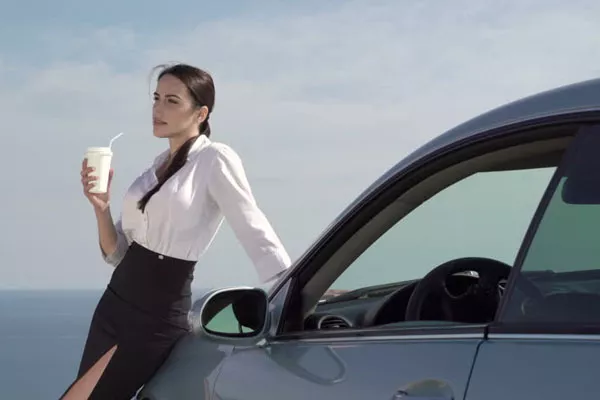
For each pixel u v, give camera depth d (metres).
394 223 2.30
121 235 3.70
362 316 2.44
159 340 3.26
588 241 1.65
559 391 1.51
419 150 2.12
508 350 1.67
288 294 2.46
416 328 1.93
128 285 3.33
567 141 1.78
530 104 1.86
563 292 1.64
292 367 2.21
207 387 2.57
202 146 3.43
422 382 1.78
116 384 3.30
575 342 1.57
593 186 1.67
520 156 1.90
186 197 3.33
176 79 3.53
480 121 1.97
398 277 2.32
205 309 2.49
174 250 3.31
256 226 3.31
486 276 2.15
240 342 2.41
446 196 2.16
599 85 1.74
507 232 2.01
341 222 2.33
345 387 1.96
